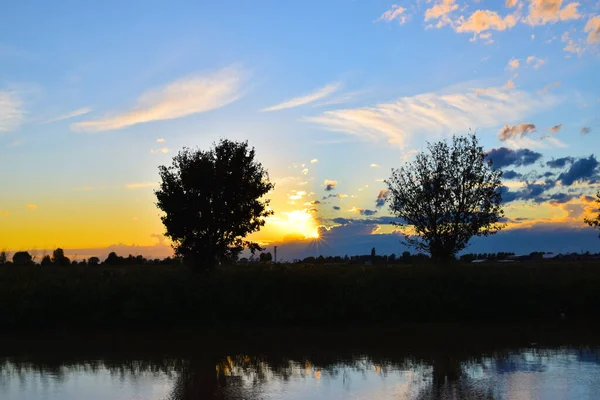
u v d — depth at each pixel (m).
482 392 9.87
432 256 23.64
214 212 20.81
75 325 17.53
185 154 21.27
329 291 18.30
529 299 18.89
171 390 10.17
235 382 10.74
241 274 18.52
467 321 18.58
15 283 18.16
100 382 10.84
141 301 17.42
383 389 10.14
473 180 23.36
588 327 17.62
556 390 9.98
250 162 21.73
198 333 16.75
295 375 11.34
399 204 24.19
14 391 10.22
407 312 18.53
